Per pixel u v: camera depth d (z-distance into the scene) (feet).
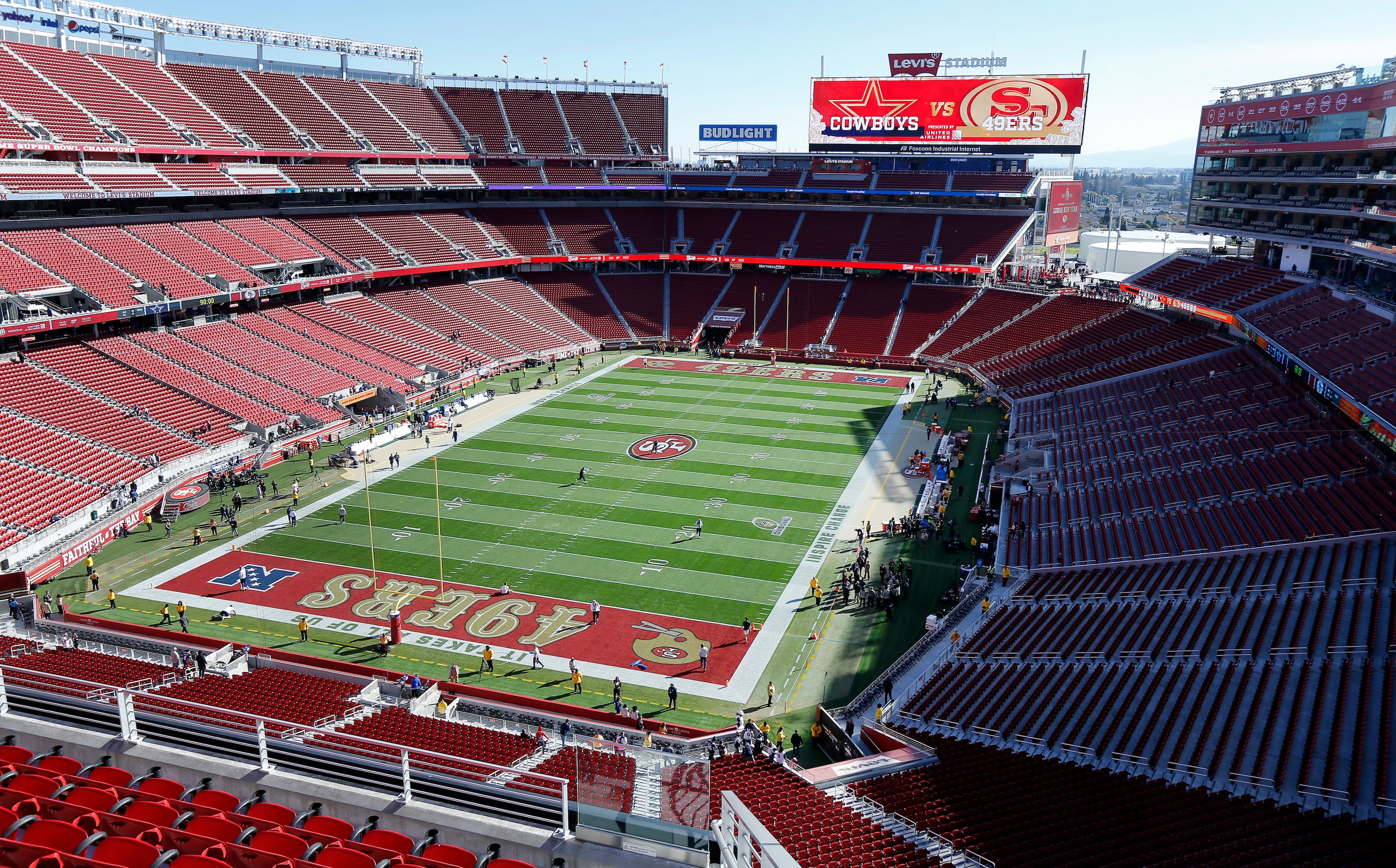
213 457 179.22
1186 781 72.28
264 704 84.64
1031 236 354.33
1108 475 160.15
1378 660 82.94
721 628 121.19
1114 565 127.54
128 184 208.13
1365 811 63.16
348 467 185.57
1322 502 121.90
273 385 207.10
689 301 317.63
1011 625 114.93
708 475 180.14
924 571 136.56
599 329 305.32
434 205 307.58
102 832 37.35
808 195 332.39
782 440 202.59
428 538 149.79
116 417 174.09
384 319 260.21
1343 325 151.43
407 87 322.14
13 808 39.11
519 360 274.57
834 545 146.51
